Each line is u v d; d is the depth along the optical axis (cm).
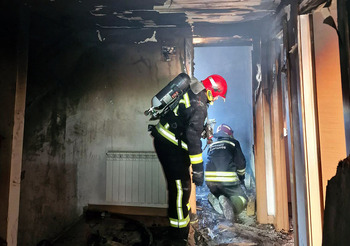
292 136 184
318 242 151
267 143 269
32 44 216
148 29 292
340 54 118
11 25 183
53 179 246
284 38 201
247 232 245
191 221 260
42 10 218
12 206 179
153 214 283
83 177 294
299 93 162
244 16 254
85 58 292
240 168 303
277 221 247
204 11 242
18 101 183
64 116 262
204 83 239
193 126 213
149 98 293
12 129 179
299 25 159
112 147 295
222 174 287
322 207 152
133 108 294
